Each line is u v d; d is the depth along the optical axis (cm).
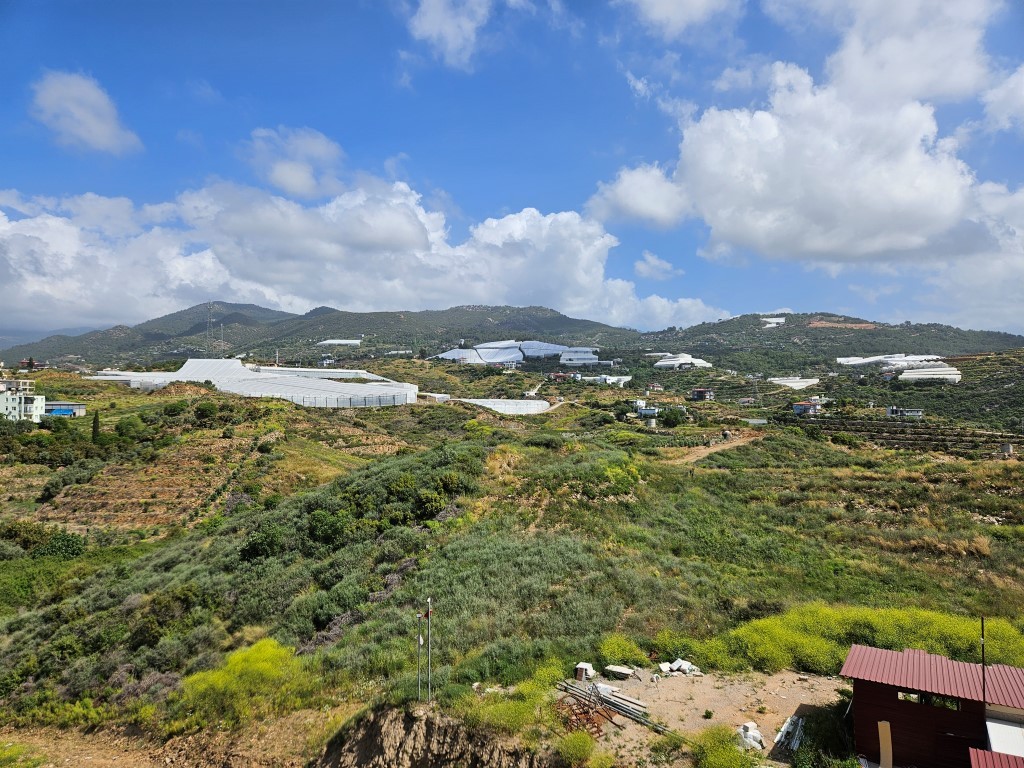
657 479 4481
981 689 1549
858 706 1633
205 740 2339
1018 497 3706
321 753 2070
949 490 3919
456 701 1953
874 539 3412
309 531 3947
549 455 4969
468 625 2548
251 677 2545
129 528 5856
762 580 3002
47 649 3250
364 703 2231
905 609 2561
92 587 4231
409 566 3228
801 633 2342
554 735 1750
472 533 3516
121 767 2295
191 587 3447
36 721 2769
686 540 3491
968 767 1494
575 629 2448
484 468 4503
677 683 2070
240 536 4400
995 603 2650
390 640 2550
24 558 5078
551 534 3431
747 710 1881
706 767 1569
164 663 2939
